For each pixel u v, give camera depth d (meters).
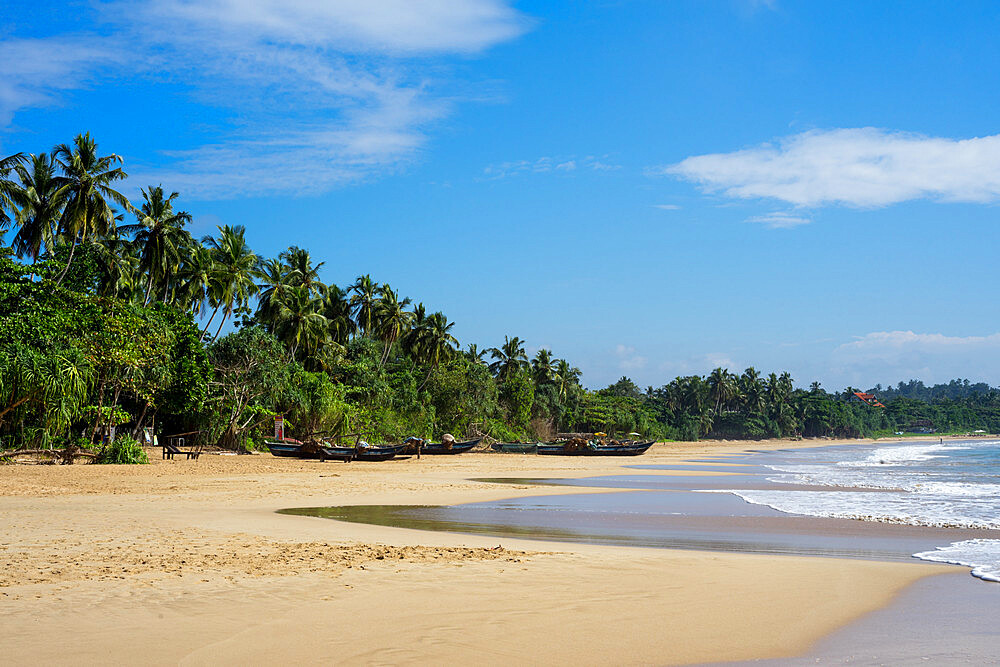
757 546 15.20
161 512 18.80
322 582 9.83
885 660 7.03
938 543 15.83
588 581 10.28
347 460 50.41
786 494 29.23
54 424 33.72
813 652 7.30
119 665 6.39
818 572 11.51
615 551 13.62
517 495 27.73
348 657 6.76
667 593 9.68
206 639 7.18
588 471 45.88
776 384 185.38
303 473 36.94
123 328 38.62
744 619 8.46
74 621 7.73
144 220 50.88
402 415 74.56
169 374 45.19
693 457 83.31
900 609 9.17
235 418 51.69
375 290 83.00
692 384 171.25
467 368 89.94
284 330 65.25
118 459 37.12
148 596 8.88
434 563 11.47
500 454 70.94
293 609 8.36
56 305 36.12
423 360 89.19
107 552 12.09
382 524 18.34
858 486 34.59
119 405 45.31
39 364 32.34
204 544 13.14
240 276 58.25
